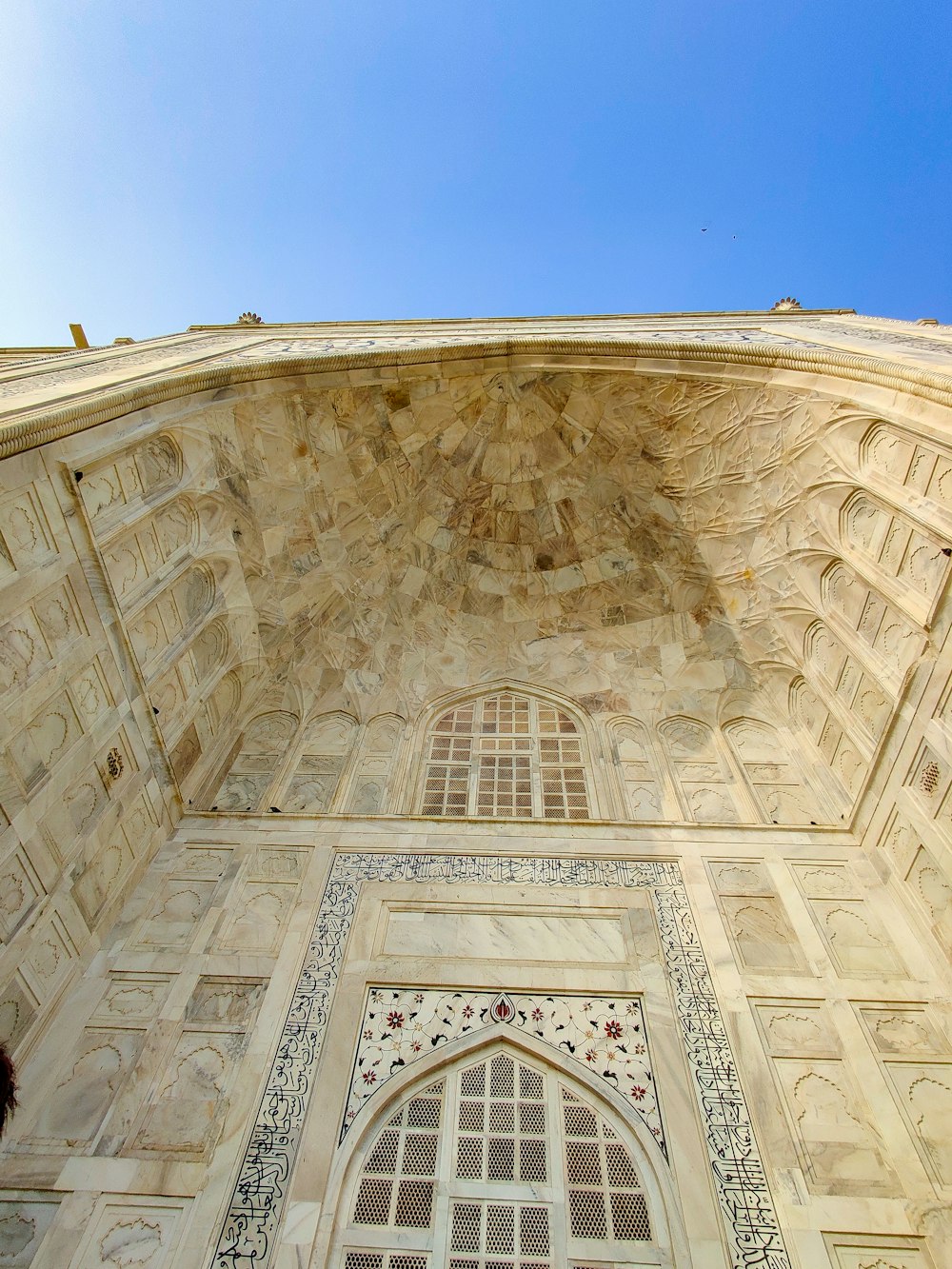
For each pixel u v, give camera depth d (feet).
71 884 23.47
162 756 28.35
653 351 34.63
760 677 35.73
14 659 20.38
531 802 31.60
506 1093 20.75
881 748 27.27
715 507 35.32
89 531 23.06
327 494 35.94
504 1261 17.13
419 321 43.29
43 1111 20.25
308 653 37.14
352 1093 20.58
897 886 26.00
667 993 23.09
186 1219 17.80
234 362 31.32
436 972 23.86
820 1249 17.11
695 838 28.76
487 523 40.45
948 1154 18.88
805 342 32.42
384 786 32.60
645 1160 19.03
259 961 24.40
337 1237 17.57
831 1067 21.03
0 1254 17.16
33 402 21.58
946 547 23.49
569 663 38.86
